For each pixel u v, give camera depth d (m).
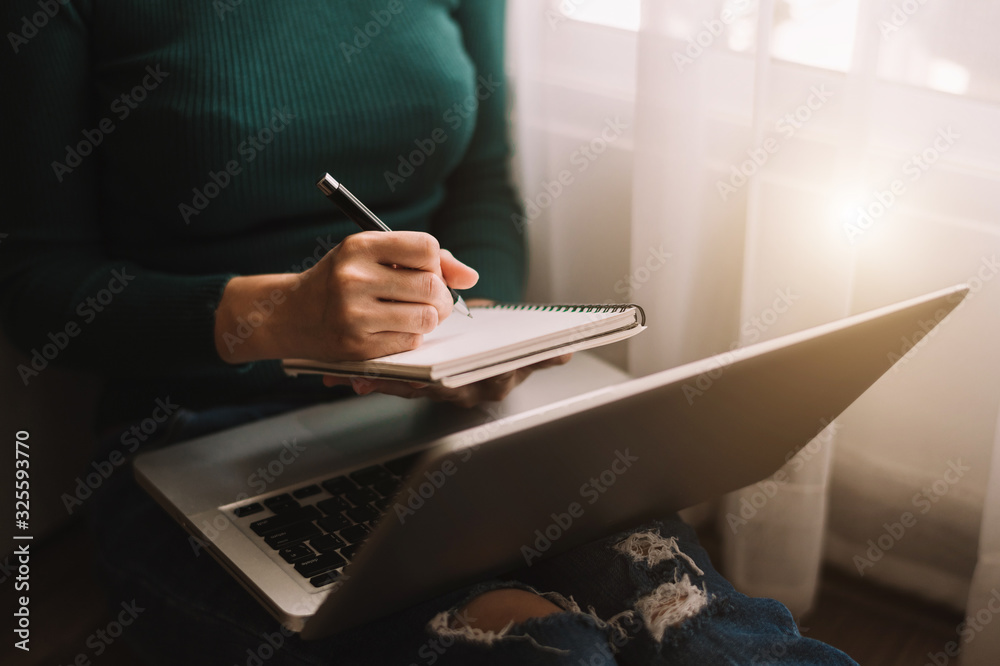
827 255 0.91
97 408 1.01
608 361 1.18
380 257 0.66
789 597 1.01
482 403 0.85
